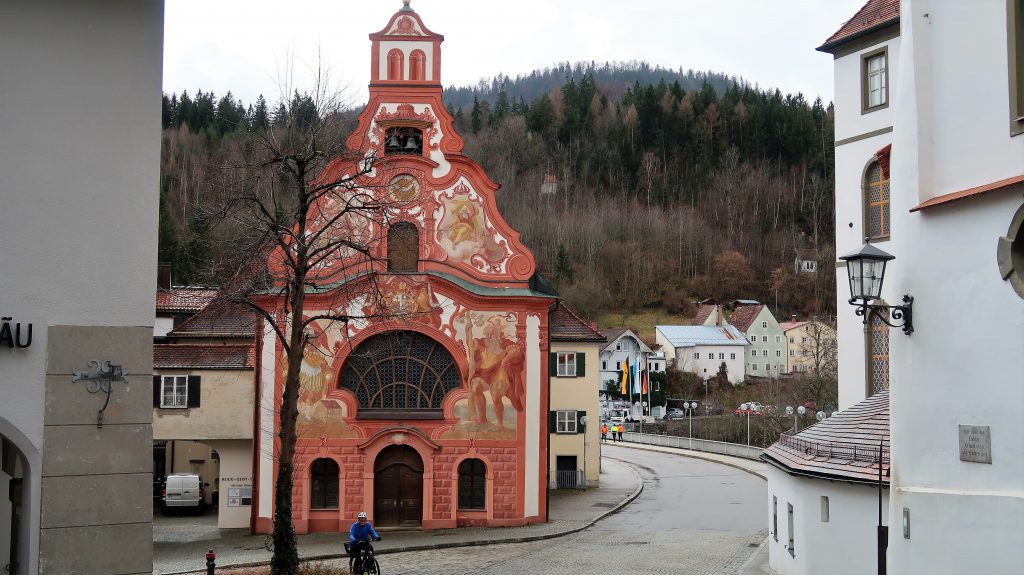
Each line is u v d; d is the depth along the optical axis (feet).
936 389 45.70
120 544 46.09
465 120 605.73
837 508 70.79
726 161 573.33
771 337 471.21
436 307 124.67
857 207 95.61
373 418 122.93
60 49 46.93
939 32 46.62
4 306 45.21
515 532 119.85
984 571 42.27
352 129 127.03
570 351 174.91
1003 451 41.93
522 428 124.77
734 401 375.86
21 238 45.75
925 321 46.52
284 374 122.72
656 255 530.27
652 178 568.82
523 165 564.71
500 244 126.11
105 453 46.21
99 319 46.68
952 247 44.88
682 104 591.78
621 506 149.89
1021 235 41.63
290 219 109.70
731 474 200.34
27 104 46.26
